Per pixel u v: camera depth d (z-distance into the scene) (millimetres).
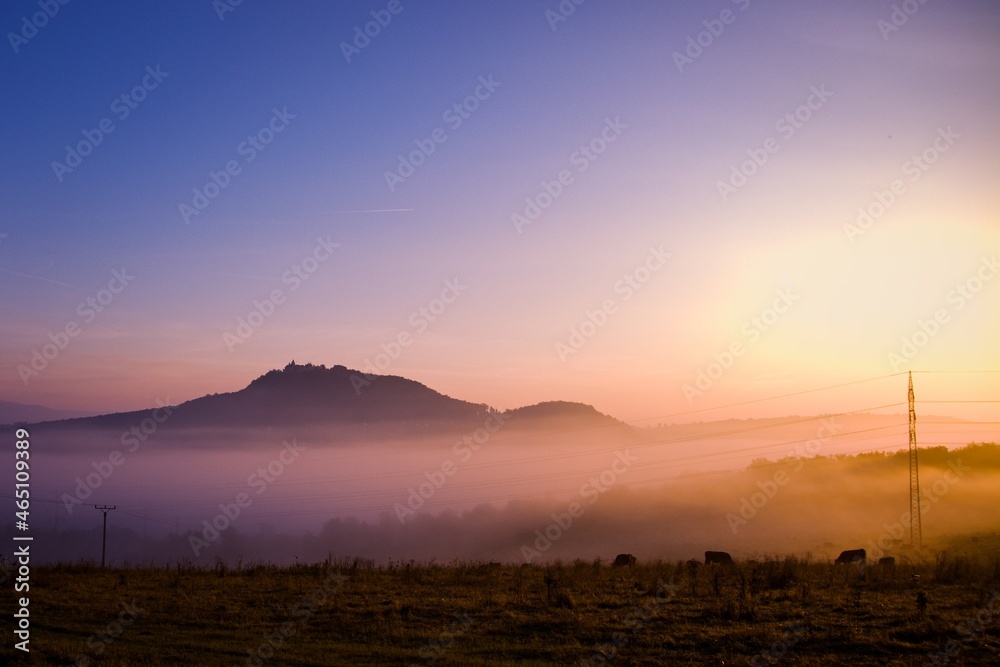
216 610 32188
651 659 22531
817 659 22031
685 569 43812
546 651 23953
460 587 38562
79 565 52344
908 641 23562
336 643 25641
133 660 23031
